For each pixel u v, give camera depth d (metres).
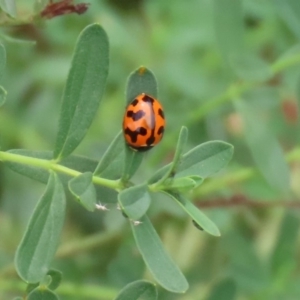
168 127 0.24
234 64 0.21
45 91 0.26
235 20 0.21
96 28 0.17
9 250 0.24
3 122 0.25
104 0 0.27
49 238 0.16
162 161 0.23
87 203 0.16
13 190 0.25
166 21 0.28
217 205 0.22
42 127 0.26
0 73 0.17
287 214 0.22
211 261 0.23
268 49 0.26
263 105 0.22
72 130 0.17
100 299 0.22
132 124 0.17
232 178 0.22
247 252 0.22
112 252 0.23
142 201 0.17
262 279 0.22
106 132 0.26
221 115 0.24
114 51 0.27
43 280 0.16
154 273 0.16
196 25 0.26
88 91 0.17
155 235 0.17
